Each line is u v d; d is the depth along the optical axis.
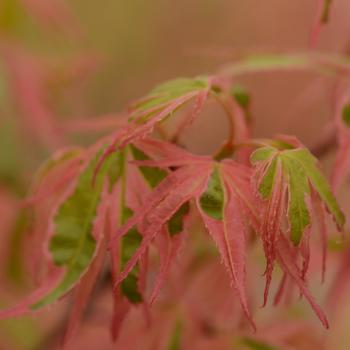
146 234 0.36
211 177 0.37
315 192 0.37
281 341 0.48
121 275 0.35
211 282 0.48
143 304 0.38
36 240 0.41
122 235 0.36
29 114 0.60
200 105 0.37
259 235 0.36
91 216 0.39
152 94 0.38
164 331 0.47
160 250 0.37
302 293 0.36
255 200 0.36
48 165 0.41
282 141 0.38
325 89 0.50
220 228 0.36
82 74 0.64
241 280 0.35
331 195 0.37
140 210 0.36
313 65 0.47
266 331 0.48
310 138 0.53
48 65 0.63
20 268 0.54
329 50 0.62
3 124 0.60
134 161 0.37
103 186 0.39
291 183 0.36
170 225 0.37
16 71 0.62
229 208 0.36
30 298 0.39
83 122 0.45
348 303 0.51
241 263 0.36
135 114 0.38
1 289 0.54
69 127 0.46
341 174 0.42
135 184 0.39
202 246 0.48
